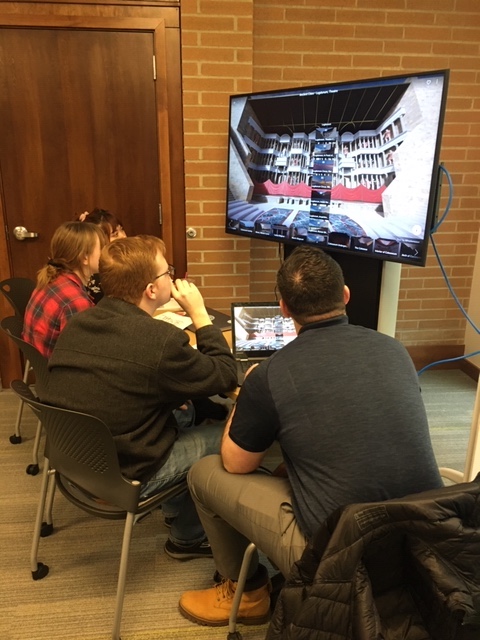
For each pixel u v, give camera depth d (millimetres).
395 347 1298
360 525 967
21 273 3105
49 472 1771
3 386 3320
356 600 949
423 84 1738
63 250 2074
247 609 1616
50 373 1565
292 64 3010
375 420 1176
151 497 1585
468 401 3166
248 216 2633
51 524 2053
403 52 3053
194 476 1555
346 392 1192
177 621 1675
